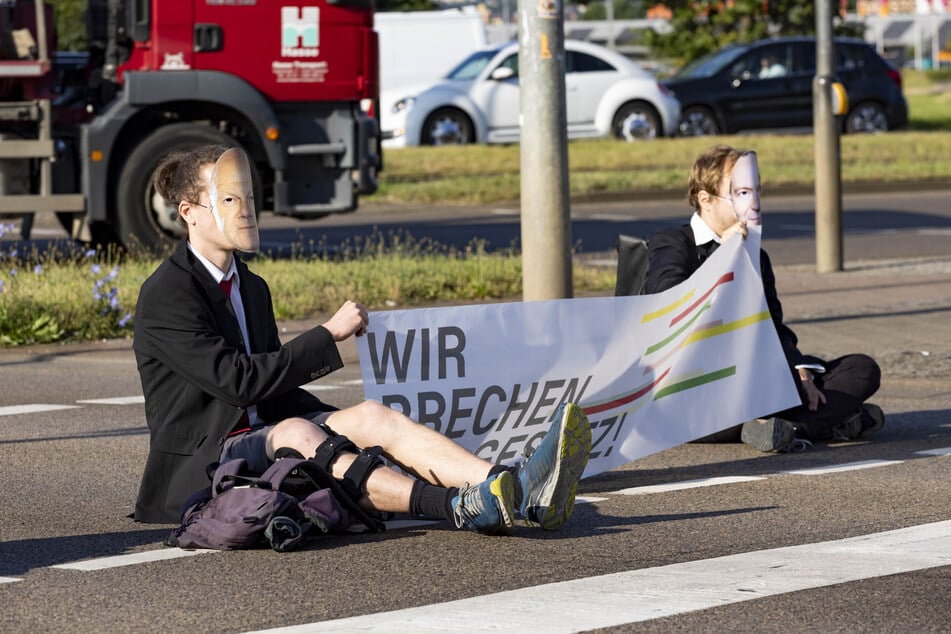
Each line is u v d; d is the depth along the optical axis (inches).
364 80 1108.5
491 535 402.9
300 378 399.5
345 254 1143.0
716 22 3142.2
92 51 1139.9
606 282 1042.7
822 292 1019.3
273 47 1088.2
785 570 361.7
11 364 790.5
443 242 1364.4
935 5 6875.0
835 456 541.6
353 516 398.9
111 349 829.8
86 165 1066.1
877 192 1915.6
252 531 381.4
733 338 501.0
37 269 946.7
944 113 3501.5
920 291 1019.3
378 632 308.2
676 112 2284.7
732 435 567.5
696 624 314.0
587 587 346.3
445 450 393.4
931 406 658.8
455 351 427.5
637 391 473.1
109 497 470.6
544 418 450.6
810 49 2406.5
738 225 502.3
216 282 405.7
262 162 1113.4
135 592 347.3
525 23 691.4
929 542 394.0
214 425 399.2
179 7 1067.3
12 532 419.8
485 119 2218.3
